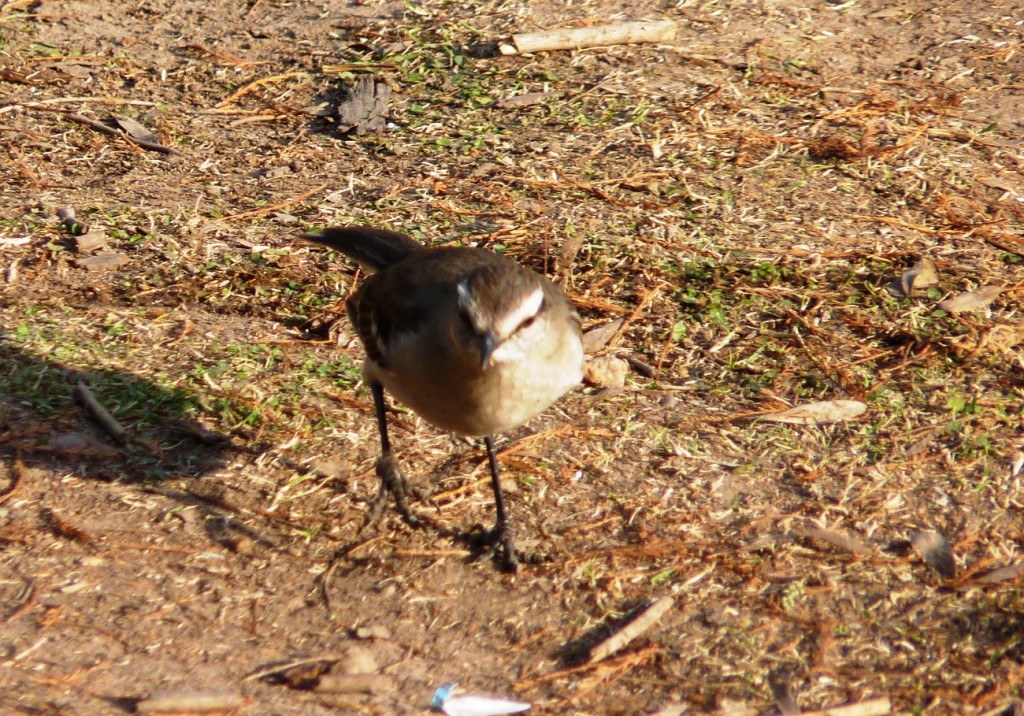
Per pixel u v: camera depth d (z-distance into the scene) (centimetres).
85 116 1576
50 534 945
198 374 1125
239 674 836
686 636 880
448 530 980
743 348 1191
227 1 1861
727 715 815
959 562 941
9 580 902
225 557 938
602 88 1634
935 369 1156
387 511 991
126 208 1391
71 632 861
